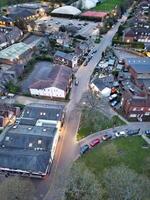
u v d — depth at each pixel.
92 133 92.69
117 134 91.69
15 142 83.69
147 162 82.00
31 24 171.75
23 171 76.38
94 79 118.12
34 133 85.75
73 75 123.25
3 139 84.88
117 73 125.50
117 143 88.81
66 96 110.38
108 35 170.75
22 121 93.50
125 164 80.94
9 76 117.69
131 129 94.81
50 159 79.31
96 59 140.38
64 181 73.12
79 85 117.94
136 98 98.25
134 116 99.69
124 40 158.62
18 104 104.44
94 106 100.38
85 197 64.19
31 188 70.94
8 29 161.38
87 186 66.25
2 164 76.75
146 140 90.44
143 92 109.31
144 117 100.25
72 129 94.31
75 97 110.56
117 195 63.78
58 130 90.88
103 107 103.06
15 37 155.88
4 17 181.88
